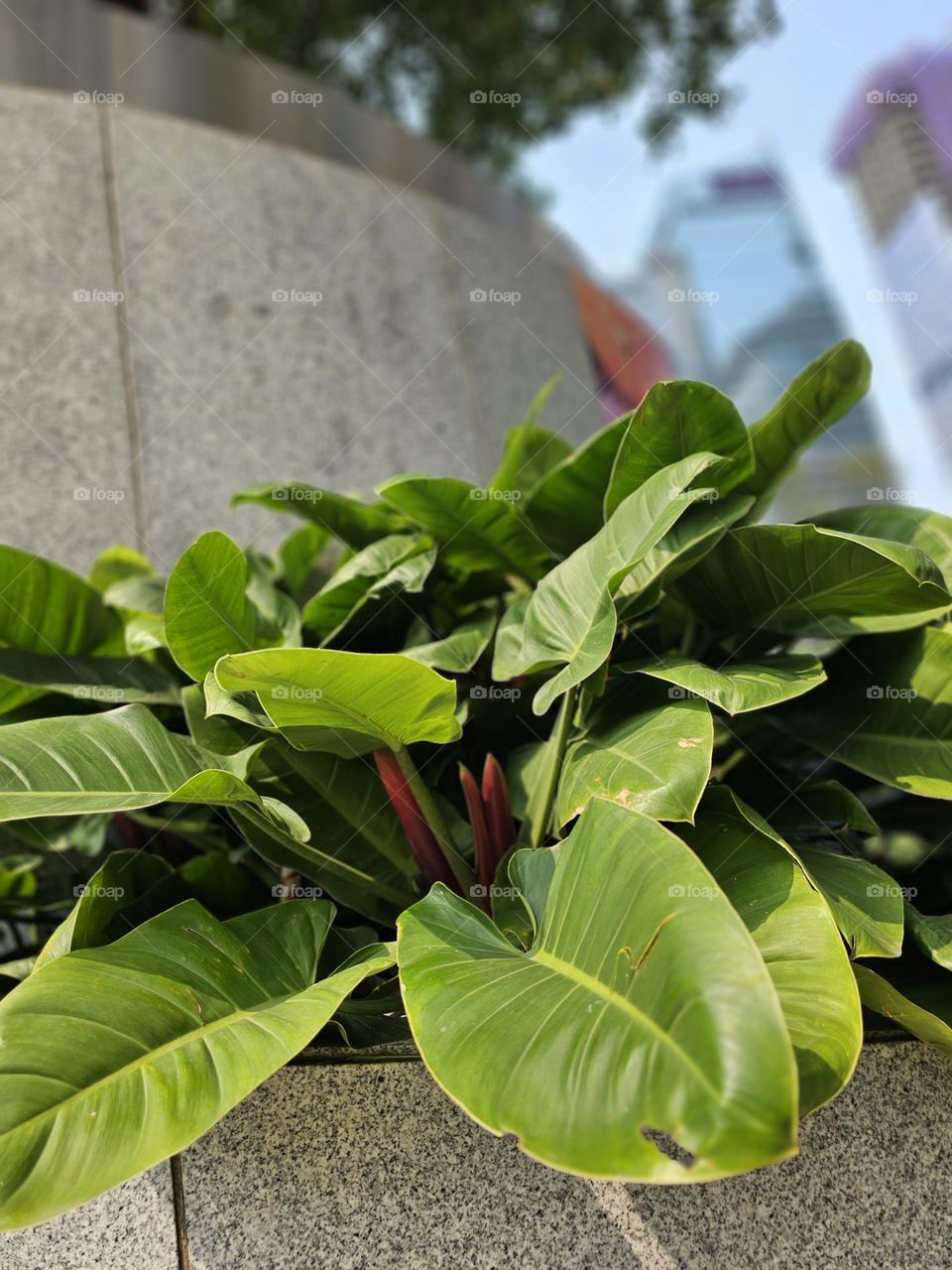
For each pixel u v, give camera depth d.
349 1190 0.66
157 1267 0.65
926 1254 0.65
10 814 0.66
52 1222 0.66
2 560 1.05
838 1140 0.68
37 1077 0.58
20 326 1.66
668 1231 0.65
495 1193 0.66
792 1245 0.65
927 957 0.82
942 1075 0.71
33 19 1.87
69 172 1.80
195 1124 0.57
